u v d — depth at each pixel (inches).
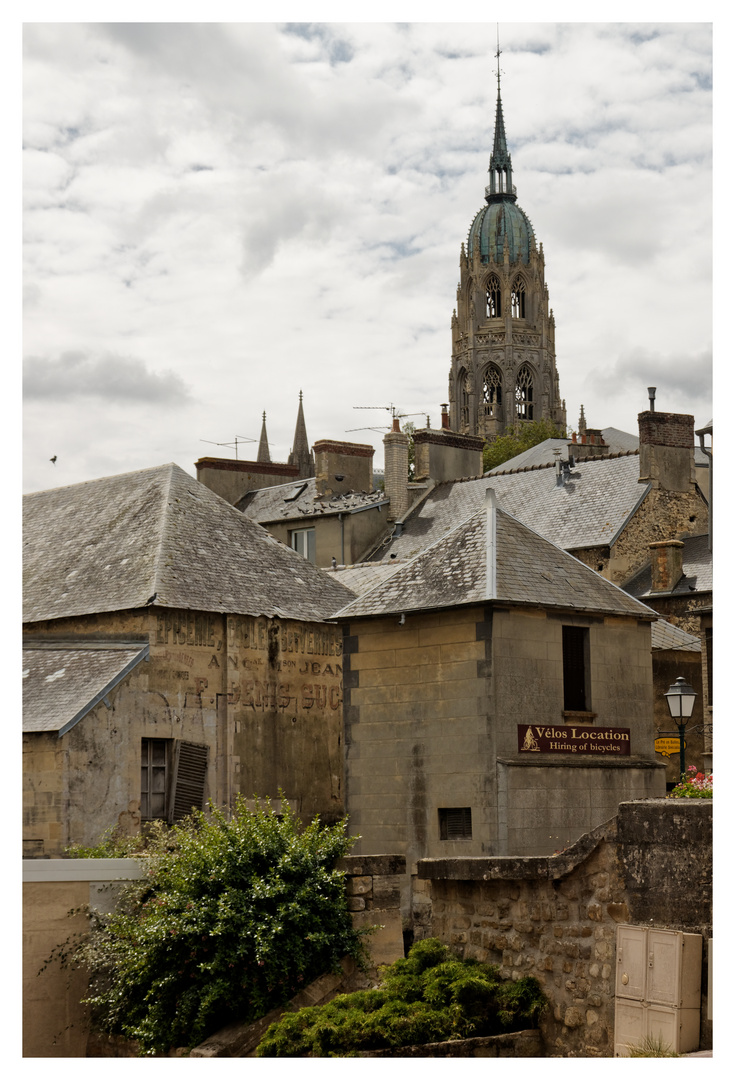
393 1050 524.4
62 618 1152.8
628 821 503.2
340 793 1222.9
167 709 1088.8
